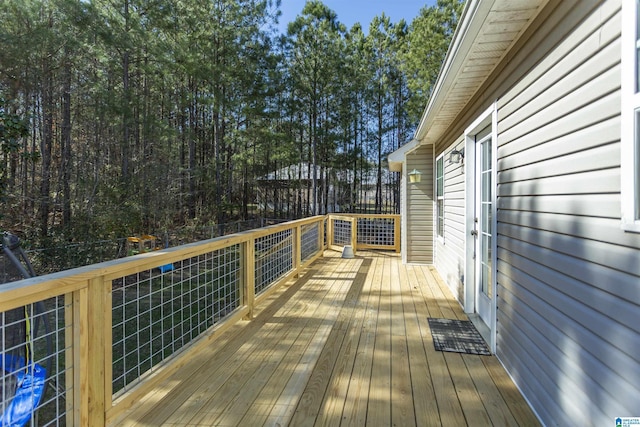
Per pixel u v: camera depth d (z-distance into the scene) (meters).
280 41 13.72
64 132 10.54
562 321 1.72
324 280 5.39
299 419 1.96
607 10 1.40
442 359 2.70
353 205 19.67
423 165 6.68
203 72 11.04
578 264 1.58
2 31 7.48
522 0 1.90
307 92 15.65
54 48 8.35
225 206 13.13
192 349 2.56
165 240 9.59
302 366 2.58
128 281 6.29
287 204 18.95
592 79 1.50
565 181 1.71
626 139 1.27
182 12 10.76
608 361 1.37
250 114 12.81
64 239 8.15
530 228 2.11
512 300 2.41
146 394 2.19
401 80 18.42
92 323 1.66
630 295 1.25
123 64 9.88
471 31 2.27
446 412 2.02
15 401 1.74
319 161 18.09
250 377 2.43
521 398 2.17
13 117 5.21
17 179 10.05
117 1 9.54
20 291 1.28
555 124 1.81
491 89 2.90
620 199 1.31
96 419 1.68
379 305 4.12
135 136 10.68
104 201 9.05
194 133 12.91
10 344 2.08
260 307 4.03
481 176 3.57
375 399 2.15
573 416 1.61
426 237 6.71
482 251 3.55
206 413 2.01
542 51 1.97
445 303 4.20
